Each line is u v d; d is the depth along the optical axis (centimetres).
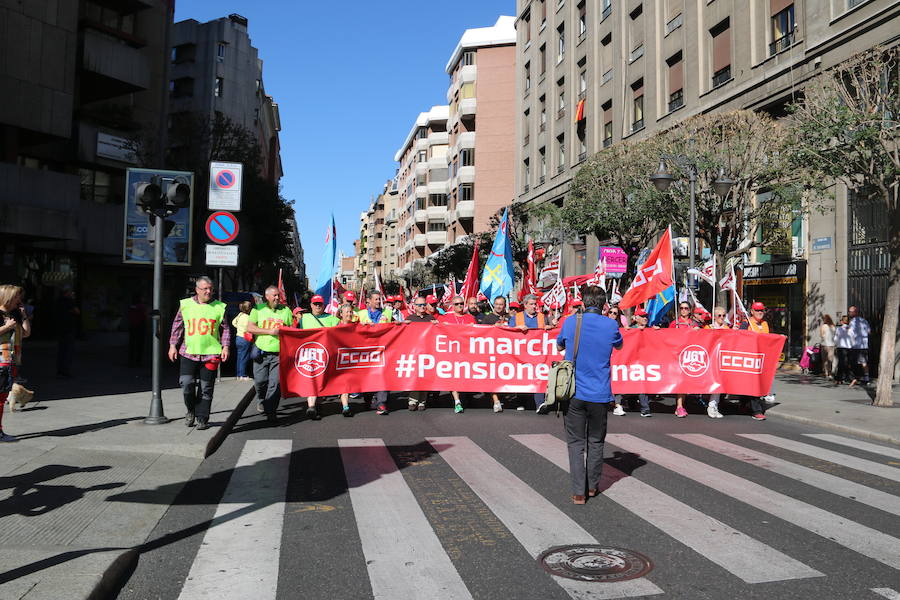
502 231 1318
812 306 1847
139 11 3234
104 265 3133
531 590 367
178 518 493
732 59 2147
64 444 689
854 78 1253
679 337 1041
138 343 1620
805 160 1284
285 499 543
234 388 1213
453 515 503
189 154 2812
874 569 401
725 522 490
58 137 2466
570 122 3434
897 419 1003
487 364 1038
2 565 370
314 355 960
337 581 380
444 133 7038
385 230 10531
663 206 1702
